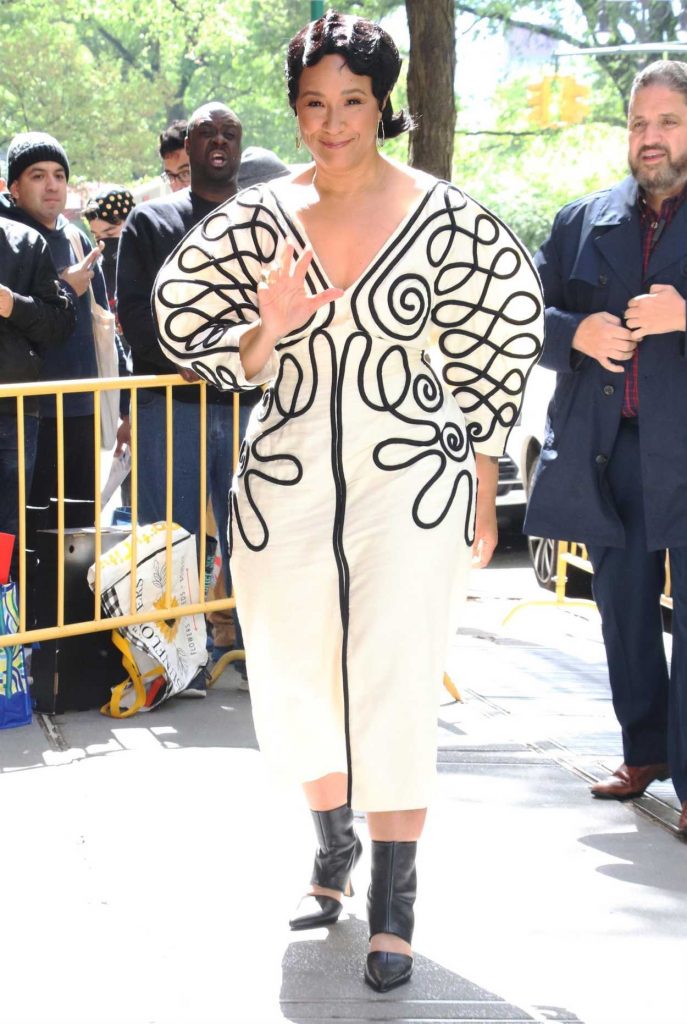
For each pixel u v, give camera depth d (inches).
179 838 164.1
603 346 165.5
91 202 324.8
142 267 226.1
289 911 146.1
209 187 225.6
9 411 223.8
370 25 129.1
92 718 212.5
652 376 166.6
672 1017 126.1
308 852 160.7
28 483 227.8
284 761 137.9
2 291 217.6
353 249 130.5
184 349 136.3
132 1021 123.8
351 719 130.9
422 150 323.0
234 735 204.1
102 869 155.1
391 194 131.9
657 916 147.2
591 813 177.0
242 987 130.5
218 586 242.2
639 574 175.8
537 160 1409.9
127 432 277.7
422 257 131.3
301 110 128.9
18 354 222.5
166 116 1659.7
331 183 131.0
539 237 1358.3
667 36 1138.7
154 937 139.7
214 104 226.2
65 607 213.0
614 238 169.3
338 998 128.9
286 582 132.6
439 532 131.3
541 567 336.5
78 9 1604.3
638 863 161.2
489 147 1395.2
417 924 144.2
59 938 139.0
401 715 129.3
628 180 171.3
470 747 201.8
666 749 180.5
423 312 131.6
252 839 164.1
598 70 1242.0
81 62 1577.3
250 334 129.5
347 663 131.0
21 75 1536.7
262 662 136.2
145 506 230.8
